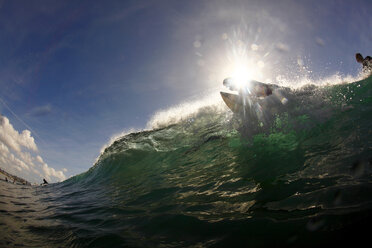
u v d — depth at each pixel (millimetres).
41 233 2348
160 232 1922
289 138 3811
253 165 3291
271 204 1909
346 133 3160
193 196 2719
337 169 2205
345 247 1104
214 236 1637
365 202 1466
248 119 5031
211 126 7113
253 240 1438
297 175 2389
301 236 1318
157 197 3070
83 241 2020
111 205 3195
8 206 3777
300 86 7090
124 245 1788
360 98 4320
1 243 2057
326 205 1593
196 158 4898
